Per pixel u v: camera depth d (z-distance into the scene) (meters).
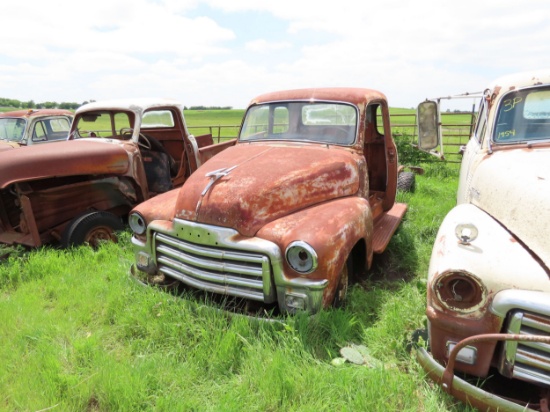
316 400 2.33
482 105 3.95
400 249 4.59
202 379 2.59
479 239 2.28
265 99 4.50
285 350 2.63
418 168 9.71
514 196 2.44
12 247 4.76
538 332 1.91
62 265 4.39
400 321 2.96
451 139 15.10
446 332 2.12
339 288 3.18
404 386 2.35
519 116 3.31
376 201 4.72
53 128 9.37
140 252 3.66
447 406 2.22
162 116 6.28
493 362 2.12
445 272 2.09
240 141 4.58
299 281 2.81
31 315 3.38
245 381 2.49
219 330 2.89
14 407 2.40
